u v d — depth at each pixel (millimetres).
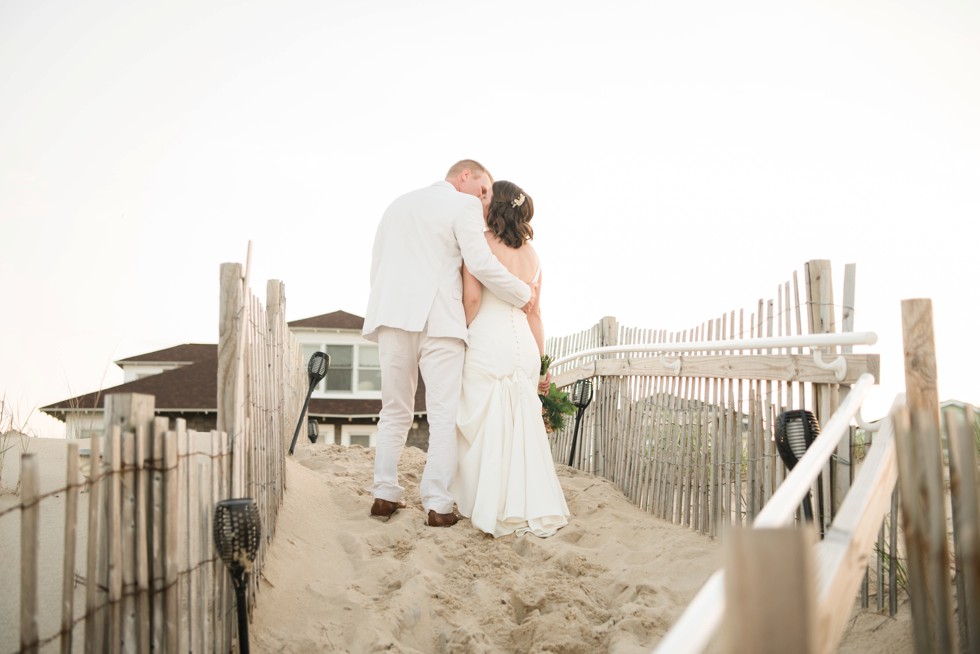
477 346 4605
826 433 2188
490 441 4414
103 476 2098
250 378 3318
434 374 4496
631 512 5035
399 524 4293
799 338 3340
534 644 3145
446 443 4441
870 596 3209
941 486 1658
